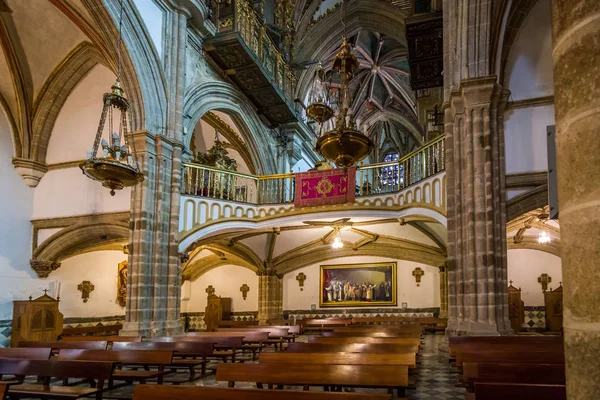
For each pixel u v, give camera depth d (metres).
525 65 11.85
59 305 17.92
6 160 16.58
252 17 19.95
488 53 11.66
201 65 17.77
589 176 1.88
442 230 17.88
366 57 33.34
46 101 17.06
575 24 1.99
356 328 14.77
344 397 4.56
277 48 22.83
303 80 26.84
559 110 2.09
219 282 24.89
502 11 11.59
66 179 17.14
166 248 14.70
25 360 7.18
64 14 14.99
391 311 22.58
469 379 6.01
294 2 25.95
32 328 15.63
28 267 16.92
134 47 14.11
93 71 16.70
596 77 1.89
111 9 13.38
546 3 11.54
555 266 20.62
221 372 6.41
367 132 36.09
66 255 17.84
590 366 1.79
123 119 11.97
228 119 21.41
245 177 17.56
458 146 11.77
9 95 16.64
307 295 23.80
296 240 21.92
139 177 11.52
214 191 16.66
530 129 11.52
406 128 39.72
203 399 4.96
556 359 7.02
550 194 2.79
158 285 14.21
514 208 11.26
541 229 19.08
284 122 24.05
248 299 24.31
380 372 6.00
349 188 15.93
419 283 22.31
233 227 16.66
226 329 15.27
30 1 14.59
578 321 1.88
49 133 17.52
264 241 21.94
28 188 17.20
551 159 2.82
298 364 6.25
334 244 19.88
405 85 35.78
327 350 8.84
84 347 10.31
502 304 10.65
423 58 17.98
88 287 19.25
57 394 6.74
